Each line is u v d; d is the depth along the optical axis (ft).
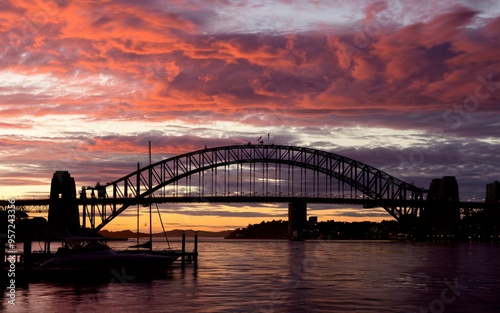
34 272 226.38
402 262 385.09
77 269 230.89
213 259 412.16
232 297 188.14
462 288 217.36
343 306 172.04
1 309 166.09
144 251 296.10
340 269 311.88
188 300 181.57
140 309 165.78
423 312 164.66
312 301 180.65
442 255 506.89
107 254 239.09
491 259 431.43
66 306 170.81
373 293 200.03
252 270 297.94
